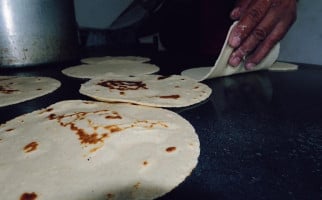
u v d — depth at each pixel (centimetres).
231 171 68
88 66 189
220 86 140
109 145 77
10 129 90
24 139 83
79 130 86
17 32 165
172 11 241
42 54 176
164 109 105
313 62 212
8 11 160
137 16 258
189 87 133
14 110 111
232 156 75
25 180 64
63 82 150
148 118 95
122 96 118
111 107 106
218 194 59
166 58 222
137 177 65
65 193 60
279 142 82
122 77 154
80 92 125
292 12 140
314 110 108
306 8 205
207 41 232
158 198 59
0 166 69
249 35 133
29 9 165
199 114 105
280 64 187
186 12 236
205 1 226
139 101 111
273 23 135
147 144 79
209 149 79
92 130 86
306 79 151
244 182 63
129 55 240
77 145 78
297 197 58
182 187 62
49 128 89
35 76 164
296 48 218
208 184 63
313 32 207
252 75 161
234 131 90
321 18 200
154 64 199
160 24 251
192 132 86
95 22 266
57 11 178
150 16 252
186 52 246
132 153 74
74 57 196
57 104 110
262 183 63
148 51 259
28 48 170
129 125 89
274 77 157
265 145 80
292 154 75
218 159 73
